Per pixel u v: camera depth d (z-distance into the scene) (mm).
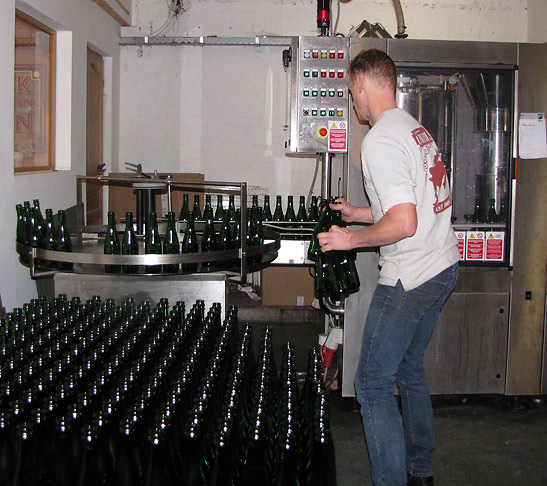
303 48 3211
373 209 2236
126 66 5938
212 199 5691
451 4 5855
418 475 2361
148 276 2654
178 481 1801
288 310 5367
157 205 5250
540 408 3395
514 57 3201
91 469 1734
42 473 1716
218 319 2629
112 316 2512
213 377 1987
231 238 3328
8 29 3324
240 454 1880
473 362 3342
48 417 1733
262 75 5918
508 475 2637
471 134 3367
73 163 4551
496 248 3297
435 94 3320
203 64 5922
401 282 2135
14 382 1842
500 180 3344
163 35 5895
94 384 1849
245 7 5836
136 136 5996
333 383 3520
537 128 3242
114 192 5277
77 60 4590
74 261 2551
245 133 5973
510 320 3328
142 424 1811
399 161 2018
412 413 2346
